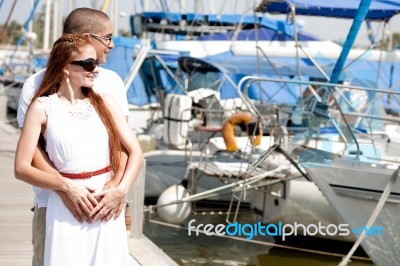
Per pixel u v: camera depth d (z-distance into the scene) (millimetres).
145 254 6145
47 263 3131
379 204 7105
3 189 8930
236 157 11031
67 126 3084
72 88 3131
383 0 11539
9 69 23016
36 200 3311
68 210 3117
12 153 12125
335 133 8438
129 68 14891
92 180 3129
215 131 11758
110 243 3170
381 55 11938
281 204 9781
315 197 9508
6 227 6922
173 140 12602
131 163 3211
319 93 10445
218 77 14125
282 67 12844
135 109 15266
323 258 9875
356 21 8703
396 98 10211
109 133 3176
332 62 12789
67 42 3072
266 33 16172
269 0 11641
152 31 20156
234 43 13930
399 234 7453
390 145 7746
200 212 10953
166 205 10492
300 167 9172
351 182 7727
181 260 9555
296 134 8641
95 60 3109
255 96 13898
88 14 3494
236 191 10156
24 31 23078
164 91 15312
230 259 9703
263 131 10617
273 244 9789
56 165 3121
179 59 13984
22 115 3332
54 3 29469
